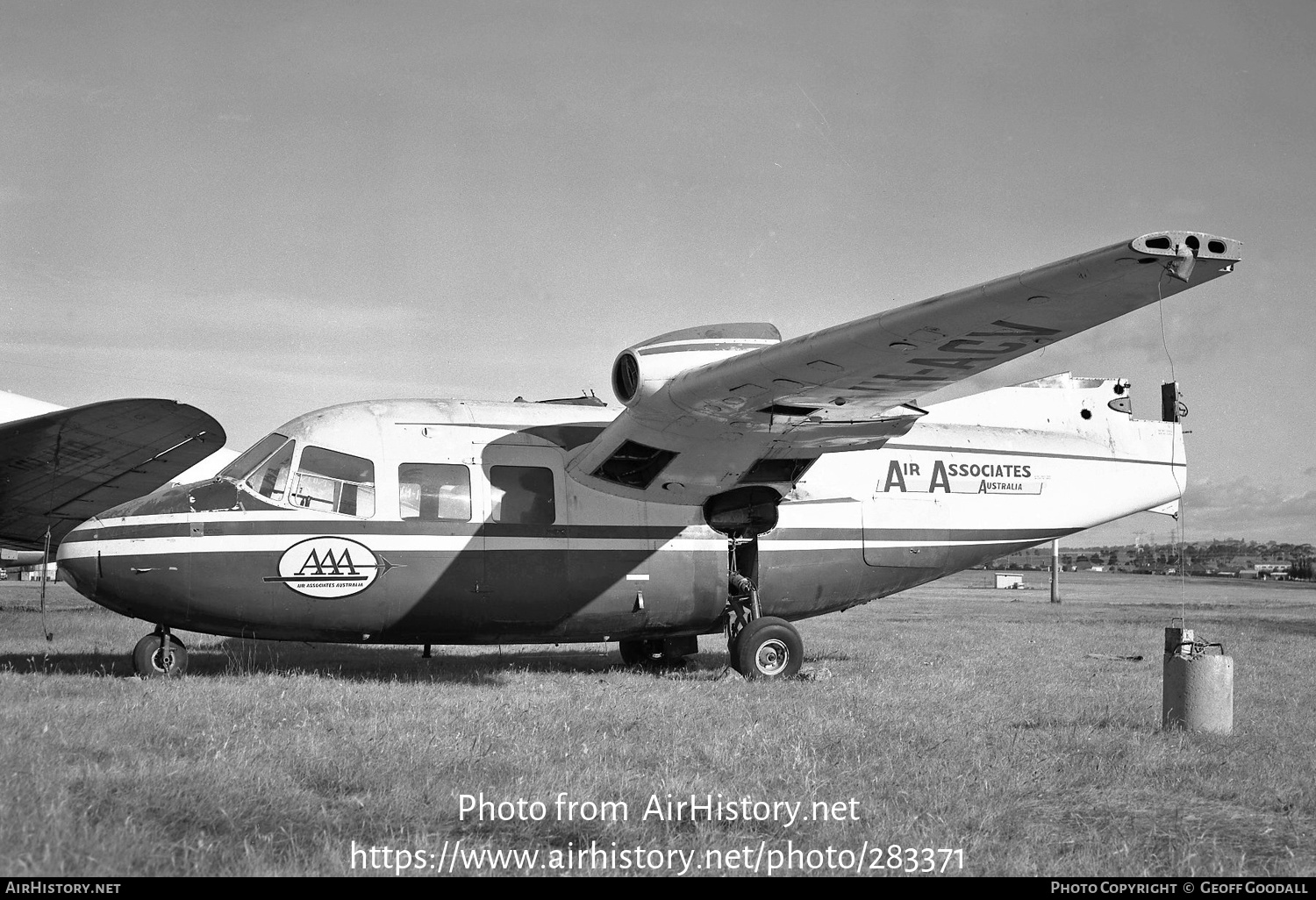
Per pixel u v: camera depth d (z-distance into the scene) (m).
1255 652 16.81
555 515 11.27
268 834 4.98
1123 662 14.64
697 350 9.96
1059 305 7.39
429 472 10.99
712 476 11.44
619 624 11.63
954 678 11.97
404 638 11.03
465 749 6.75
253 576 10.33
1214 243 6.55
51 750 6.38
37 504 16.41
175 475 15.27
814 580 12.40
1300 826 5.74
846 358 8.59
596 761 6.69
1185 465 14.32
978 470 13.20
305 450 10.78
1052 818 5.84
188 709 8.02
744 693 10.21
